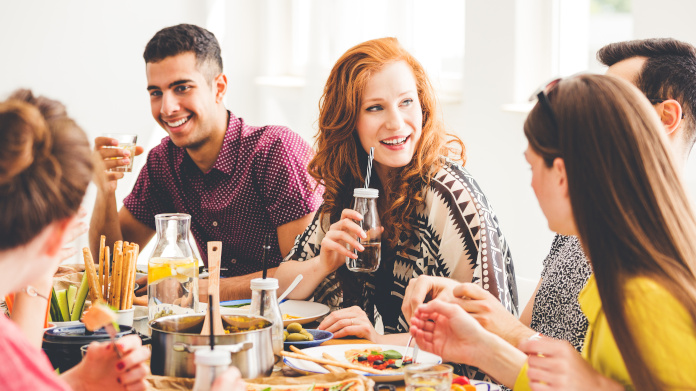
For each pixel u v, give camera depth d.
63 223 1.05
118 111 5.11
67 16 4.90
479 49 4.11
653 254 1.14
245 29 5.68
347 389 1.34
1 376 1.00
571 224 1.26
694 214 1.18
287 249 2.80
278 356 1.64
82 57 4.97
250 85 5.75
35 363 1.04
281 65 5.75
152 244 4.98
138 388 1.26
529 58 3.96
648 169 1.16
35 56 4.82
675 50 1.81
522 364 1.35
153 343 1.47
